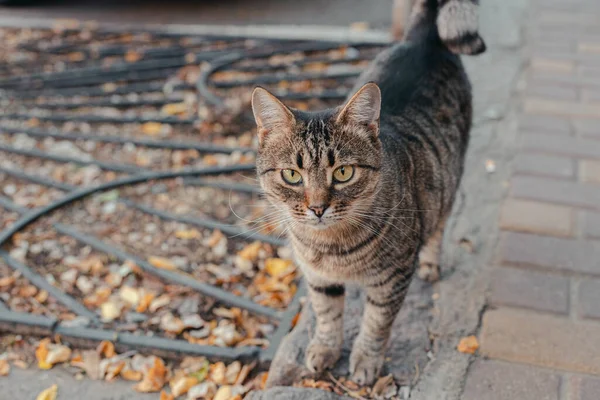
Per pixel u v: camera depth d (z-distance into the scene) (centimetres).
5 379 123
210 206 150
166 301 132
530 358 118
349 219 111
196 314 131
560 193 141
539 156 149
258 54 192
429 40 127
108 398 121
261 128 112
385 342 117
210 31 207
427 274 128
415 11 131
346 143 110
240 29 207
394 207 112
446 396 115
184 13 226
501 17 192
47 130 171
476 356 119
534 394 115
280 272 135
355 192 111
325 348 118
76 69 193
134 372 123
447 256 131
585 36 184
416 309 124
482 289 126
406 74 124
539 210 138
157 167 160
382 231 111
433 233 124
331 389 117
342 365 119
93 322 130
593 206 139
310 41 197
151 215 149
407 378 117
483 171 146
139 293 134
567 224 136
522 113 159
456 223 136
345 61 187
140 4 236
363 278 114
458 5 124
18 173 159
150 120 172
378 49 192
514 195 141
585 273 128
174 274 136
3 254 141
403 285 114
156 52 198
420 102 123
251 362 124
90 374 123
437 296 126
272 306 131
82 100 181
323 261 113
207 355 124
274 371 119
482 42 126
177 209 150
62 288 136
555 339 120
